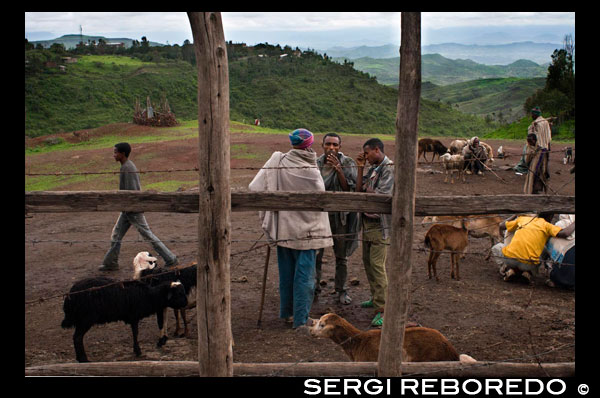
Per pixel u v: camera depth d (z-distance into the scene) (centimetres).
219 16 373
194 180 1792
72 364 451
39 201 421
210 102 380
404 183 396
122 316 548
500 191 1465
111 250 870
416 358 462
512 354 544
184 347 589
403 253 405
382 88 11894
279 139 3002
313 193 418
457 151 1903
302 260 611
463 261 899
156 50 13500
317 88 11200
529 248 746
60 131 7350
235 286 790
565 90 4034
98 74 10031
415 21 372
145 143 2875
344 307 698
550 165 1917
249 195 416
